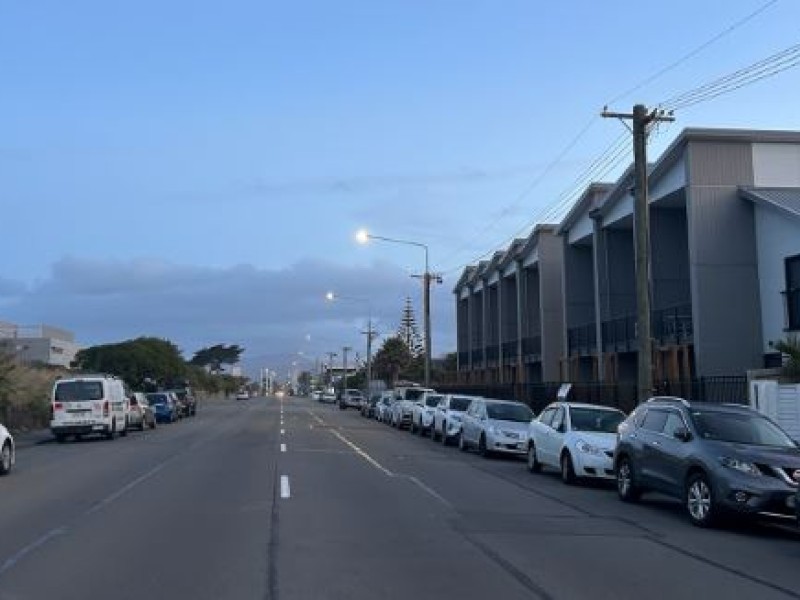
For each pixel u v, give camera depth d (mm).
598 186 39781
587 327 40938
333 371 186875
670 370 31531
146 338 95062
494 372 58406
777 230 27922
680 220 34594
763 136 29531
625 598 8469
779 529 13289
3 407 38375
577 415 20250
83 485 17781
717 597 8586
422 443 33250
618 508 15328
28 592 8523
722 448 13297
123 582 8938
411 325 126562
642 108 22188
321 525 12617
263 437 35781
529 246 49438
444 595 8477
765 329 28531
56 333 123688
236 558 10164
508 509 14812
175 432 40406
